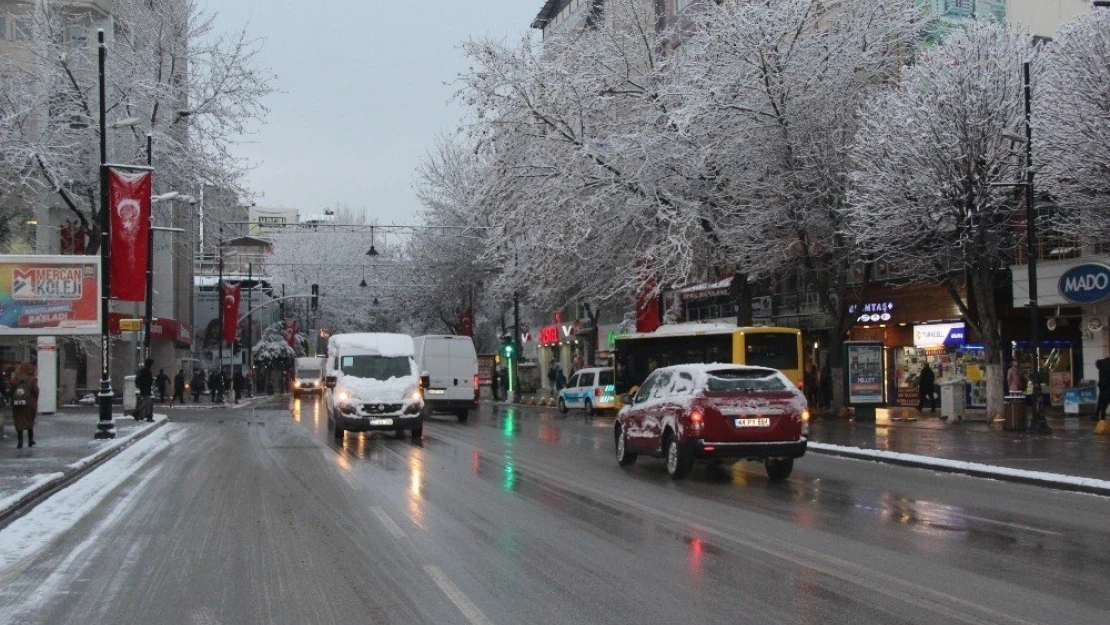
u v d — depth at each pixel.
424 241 61.91
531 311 64.44
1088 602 7.79
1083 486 14.84
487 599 8.00
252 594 8.35
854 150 29.53
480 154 36.78
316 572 9.20
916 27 32.06
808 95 31.00
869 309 37.56
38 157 36.22
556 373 55.28
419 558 9.75
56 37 38.78
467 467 18.88
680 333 34.62
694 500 14.05
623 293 40.97
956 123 25.03
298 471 18.30
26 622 7.52
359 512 12.91
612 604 7.80
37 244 43.91
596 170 33.31
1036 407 24.39
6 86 37.53
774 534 11.09
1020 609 7.57
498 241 36.16
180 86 40.25
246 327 87.31
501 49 34.31
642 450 18.22
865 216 27.11
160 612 7.80
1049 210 28.88
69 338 45.78
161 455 22.12
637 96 34.44
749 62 31.03
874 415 30.64
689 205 32.03
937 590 8.23
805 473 17.86
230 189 40.88
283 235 88.44
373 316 91.31
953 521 12.05
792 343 31.41
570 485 15.91
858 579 8.66
